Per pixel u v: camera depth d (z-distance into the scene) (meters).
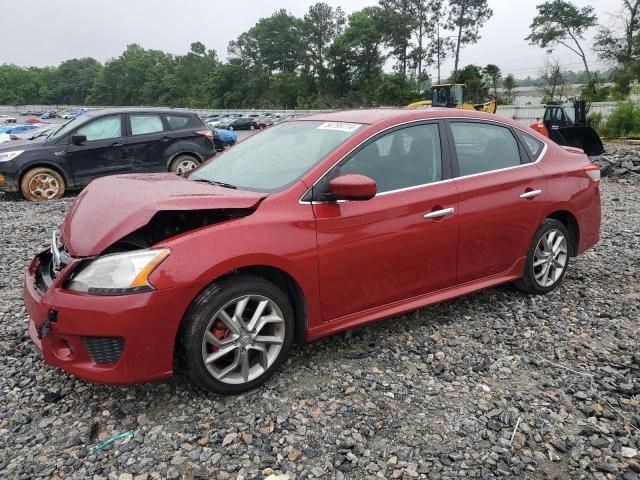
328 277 3.31
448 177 3.87
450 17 82.25
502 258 4.24
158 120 10.70
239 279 3.00
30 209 8.96
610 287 4.95
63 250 3.08
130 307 2.70
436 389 3.22
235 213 3.12
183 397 3.11
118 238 2.80
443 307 4.43
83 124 10.11
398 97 75.50
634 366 3.49
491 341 3.84
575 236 4.83
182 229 3.23
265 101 102.50
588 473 2.53
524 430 2.83
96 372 2.79
